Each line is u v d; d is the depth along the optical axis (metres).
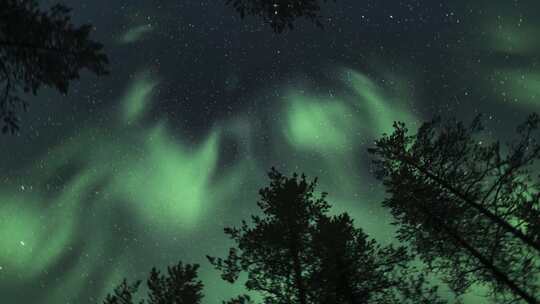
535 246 7.59
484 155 8.30
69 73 3.95
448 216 8.55
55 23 3.70
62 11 3.73
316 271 7.96
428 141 8.62
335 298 7.79
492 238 8.42
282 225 8.34
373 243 8.11
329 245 7.89
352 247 8.02
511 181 8.12
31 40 3.70
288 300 7.80
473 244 8.55
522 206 8.01
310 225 8.38
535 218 7.86
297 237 8.25
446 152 8.51
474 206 8.24
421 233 8.76
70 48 3.82
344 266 7.82
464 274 8.42
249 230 8.16
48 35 3.71
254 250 8.12
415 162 8.75
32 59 3.79
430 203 8.70
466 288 8.49
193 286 7.74
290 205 8.52
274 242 8.04
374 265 8.01
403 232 8.88
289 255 8.05
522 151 8.05
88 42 3.86
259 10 6.14
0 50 3.71
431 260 8.63
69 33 3.77
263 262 8.07
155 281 7.61
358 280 7.93
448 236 8.55
